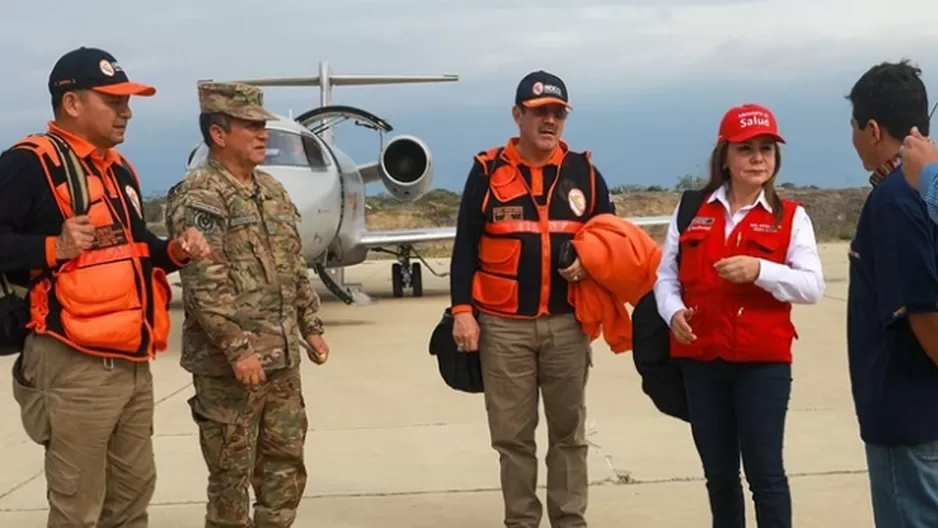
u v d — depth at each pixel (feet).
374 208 164.66
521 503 15.42
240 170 13.93
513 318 15.10
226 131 13.64
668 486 18.90
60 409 12.00
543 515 17.54
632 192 163.02
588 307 15.06
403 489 19.31
